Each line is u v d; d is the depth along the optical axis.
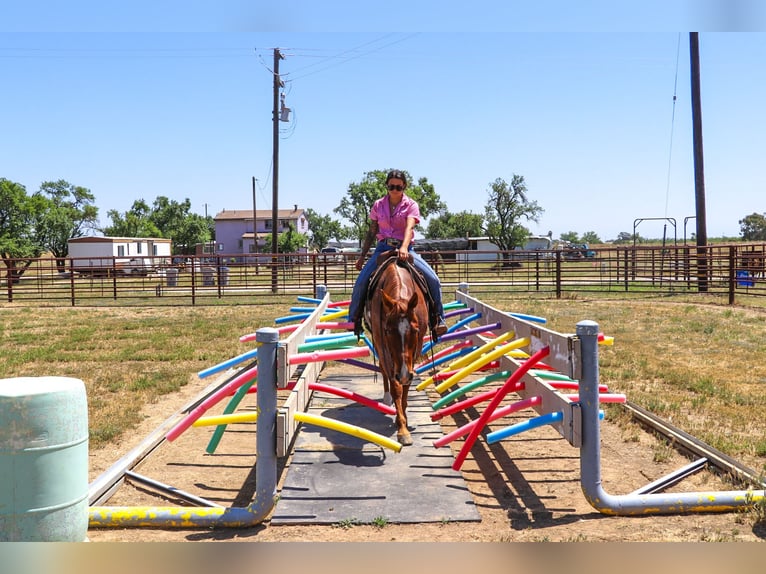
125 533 4.25
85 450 3.54
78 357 11.27
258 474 4.39
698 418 6.96
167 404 8.09
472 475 5.54
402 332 5.06
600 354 10.81
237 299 23.45
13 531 3.26
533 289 25.00
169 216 99.56
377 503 4.54
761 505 4.43
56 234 63.00
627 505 4.48
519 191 59.16
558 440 6.58
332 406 7.14
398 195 6.49
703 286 23.06
